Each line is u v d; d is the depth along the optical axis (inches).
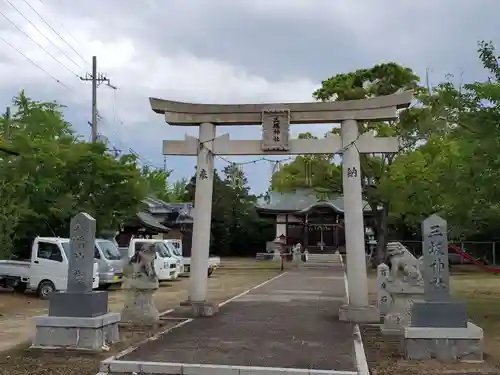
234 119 605.9
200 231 610.9
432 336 371.6
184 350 396.5
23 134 975.6
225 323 532.7
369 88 1371.8
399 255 490.9
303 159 1496.1
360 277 557.6
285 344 423.8
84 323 403.2
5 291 865.5
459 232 714.8
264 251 2527.1
